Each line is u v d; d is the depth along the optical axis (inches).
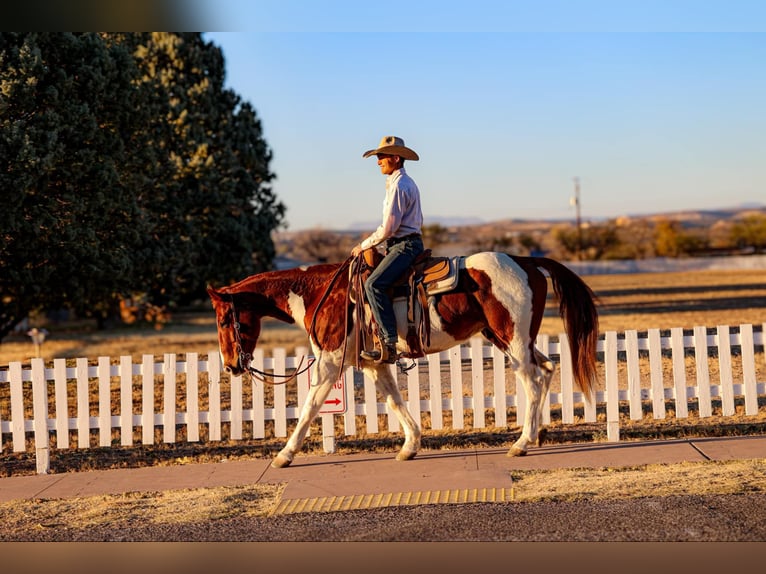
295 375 329.7
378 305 295.7
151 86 755.4
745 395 353.7
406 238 302.2
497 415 354.6
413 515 245.3
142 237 824.3
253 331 325.7
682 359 348.5
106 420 343.6
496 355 353.4
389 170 304.0
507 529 227.9
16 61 634.2
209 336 1077.1
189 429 347.3
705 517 228.5
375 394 349.7
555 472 289.9
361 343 302.4
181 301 1254.3
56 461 347.6
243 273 1117.1
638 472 284.7
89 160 666.8
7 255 684.1
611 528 224.2
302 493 275.7
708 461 294.8
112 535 239.5
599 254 5113.2
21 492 295.4
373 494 271.0
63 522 255.0
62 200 677.3
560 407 413.7
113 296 856.3
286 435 351.6
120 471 322.0
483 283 301.9
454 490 270.8
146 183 769.6
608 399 339.9
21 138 603.2
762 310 1128.8
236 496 276.1
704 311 1141.7
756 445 317.4
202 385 512.7
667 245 5022.1
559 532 223.5
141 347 922.7
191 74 1083.9
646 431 350.0
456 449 336.8
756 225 5275.6
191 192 966.4
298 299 318.7
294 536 231.8
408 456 317.7
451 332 304.0
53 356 837.2
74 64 673.0
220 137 1067.3
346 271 312.2
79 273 730.2
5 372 339.3
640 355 569.6
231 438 350.0
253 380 345.7
